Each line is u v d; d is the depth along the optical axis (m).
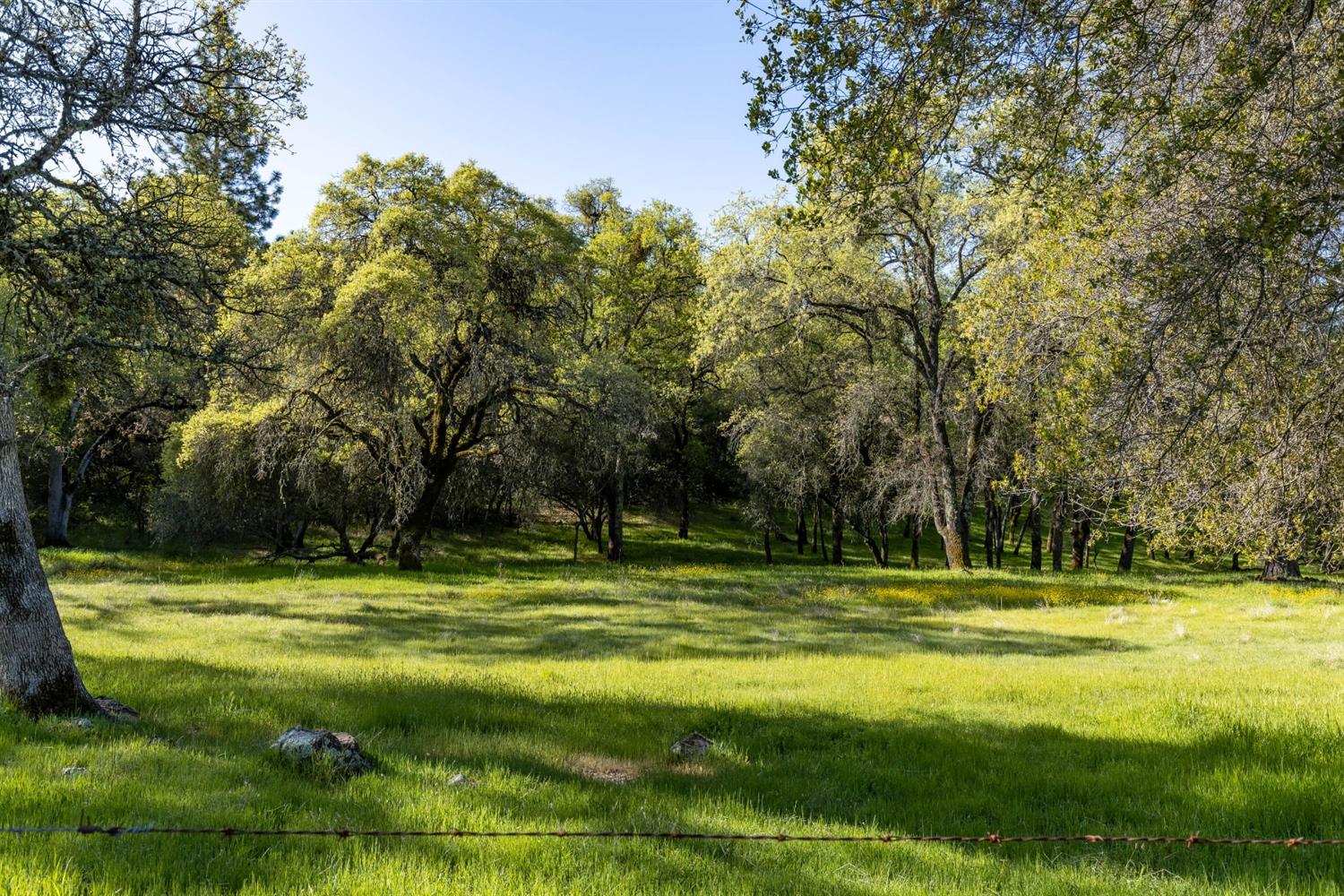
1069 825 6.45
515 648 18.34
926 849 5.87
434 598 26.89
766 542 51.16
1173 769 7.74
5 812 5.30
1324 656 17.09
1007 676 14.20
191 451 32.28
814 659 16.69
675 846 5.66
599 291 43.34
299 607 23.53
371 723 9.06
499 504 48.06
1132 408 9.38
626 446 39.16
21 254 9.02
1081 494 11.66
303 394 30.41
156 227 10.07
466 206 32.81
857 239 34.28
